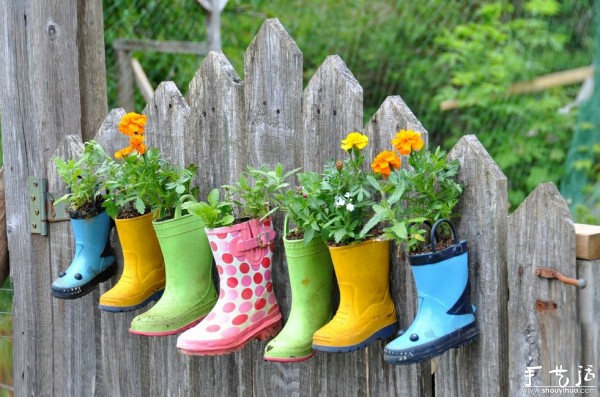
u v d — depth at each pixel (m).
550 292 2.10
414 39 8.20
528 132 7.59
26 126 3.15
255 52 2.58
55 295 2.82
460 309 2.16
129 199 2.62
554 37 8.03
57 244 3.15
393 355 2.12
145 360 3.01
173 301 2.59
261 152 2.61
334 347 2.25
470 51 7.99
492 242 2.17
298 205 2.28
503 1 8.27
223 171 2.70
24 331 3.31
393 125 2.33
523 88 7.80
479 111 7.82
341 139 2.44
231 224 2.45
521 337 2.16
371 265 2.27
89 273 2.85
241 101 2.65
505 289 2.20
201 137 2.73
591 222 6.26
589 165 6.96
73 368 3.20
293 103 2.53
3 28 3.15
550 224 2.08
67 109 3.14
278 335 2.39
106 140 2.97
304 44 8.28
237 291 2.46
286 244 2.36
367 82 8.27
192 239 2.58
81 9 3.17
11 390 4.35
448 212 2.17
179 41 6.17
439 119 7.98
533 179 7.41
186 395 2.93
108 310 2.70
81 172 2.87
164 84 2.80
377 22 8.26
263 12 7.81
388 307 2.34
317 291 2.39
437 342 2.11
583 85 7.56
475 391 2.25
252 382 2.76
